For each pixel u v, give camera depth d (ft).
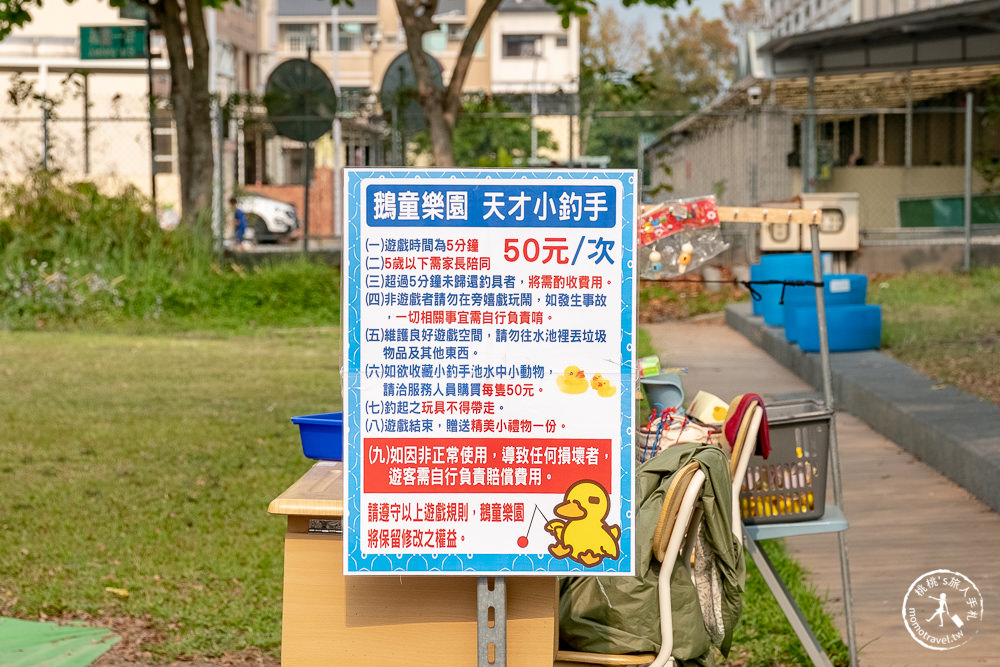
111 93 115.24
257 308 60.90
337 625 11.69
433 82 65.62
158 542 20.81
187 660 15.72
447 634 11.64
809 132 80.89
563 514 10.96
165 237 63.52
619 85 67.92
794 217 14.56
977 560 19.60
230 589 18.43
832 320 40.40
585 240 10.87
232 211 68.85
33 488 24.57
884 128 88.58
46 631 16.67
